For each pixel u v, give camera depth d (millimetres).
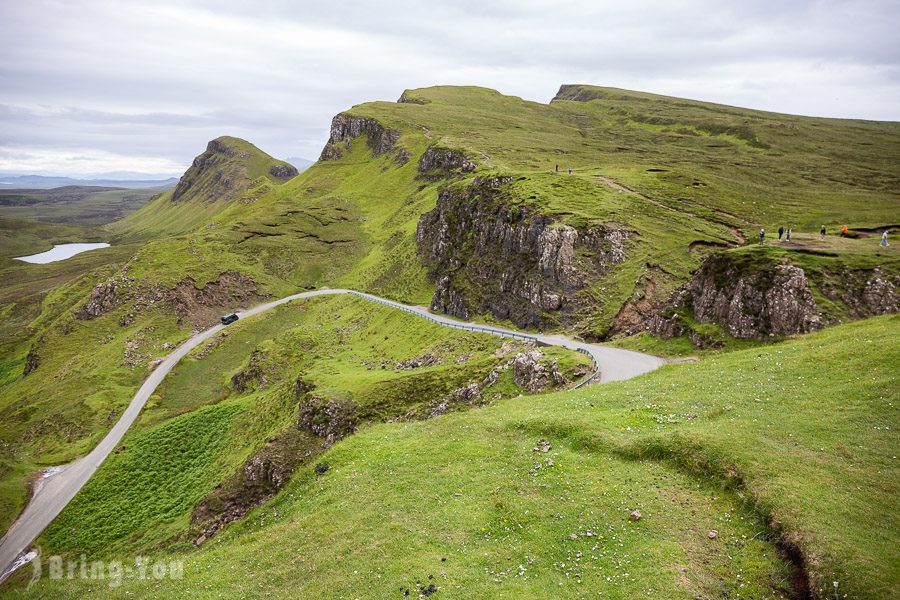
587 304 80500
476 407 57531
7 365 165000
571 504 26094
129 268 169625
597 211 99250
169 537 59500
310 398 70938
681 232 93812
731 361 40875
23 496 83250
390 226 198375
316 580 24250
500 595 20656
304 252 197375
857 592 17281
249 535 32469
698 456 26734
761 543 21062
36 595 46844
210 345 140000
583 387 45594
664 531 22938
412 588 21938
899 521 19984
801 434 26875
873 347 34406
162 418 106562
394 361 93938
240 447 82000
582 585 20672
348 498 31469
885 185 135375
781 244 64500
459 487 29906
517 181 121438
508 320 92562
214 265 177000
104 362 133500
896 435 25125
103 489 81312
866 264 56219
